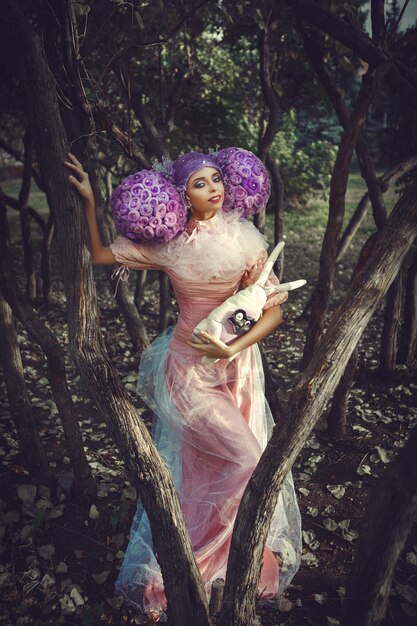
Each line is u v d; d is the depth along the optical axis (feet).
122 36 14.46
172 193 7.90
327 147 42.01
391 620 8.81
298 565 9.45
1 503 11.01
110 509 11.19
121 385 7.78
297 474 12.30
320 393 6.70
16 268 27.73
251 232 8.68
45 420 14.34
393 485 6.56
